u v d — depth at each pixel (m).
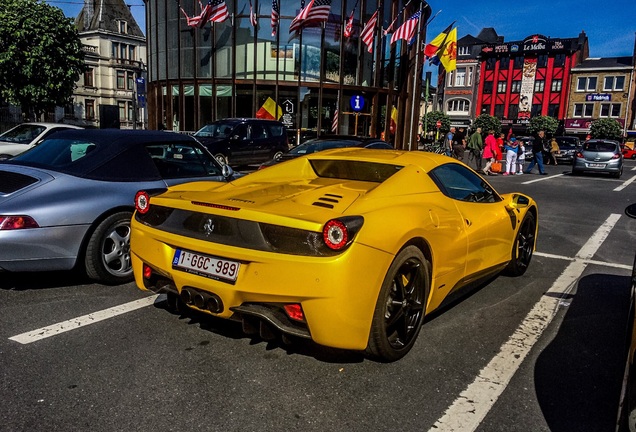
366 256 2.63
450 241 3.46
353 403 2.61
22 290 4.26
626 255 6.13
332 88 23.97
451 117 68.88
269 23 23.48
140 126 58.50
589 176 18.58
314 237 2.61
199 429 2.34
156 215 3.28
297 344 3.30
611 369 3.07
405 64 26.62
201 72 24.86
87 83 54.31
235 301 2.81
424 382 2.85
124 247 4.43
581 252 6.24
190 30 24.91
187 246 2.98
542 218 8.82
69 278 4.61
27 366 2.91
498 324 3.78
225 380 2.81
